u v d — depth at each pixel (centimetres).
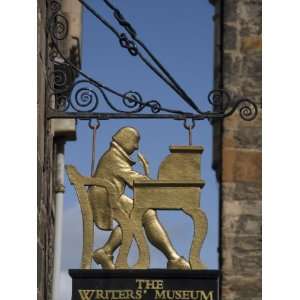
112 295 1293
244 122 1465
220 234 1457
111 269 1303
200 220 1332
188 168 1344
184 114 1328
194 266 1318
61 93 1347
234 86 1470
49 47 1388
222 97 1341
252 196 1460
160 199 1344
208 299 1284
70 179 1364
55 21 1383
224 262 1444
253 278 1440
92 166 1361
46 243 1402
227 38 1480
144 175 1366
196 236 1327
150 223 1340
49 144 1445
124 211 1351
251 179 1462
